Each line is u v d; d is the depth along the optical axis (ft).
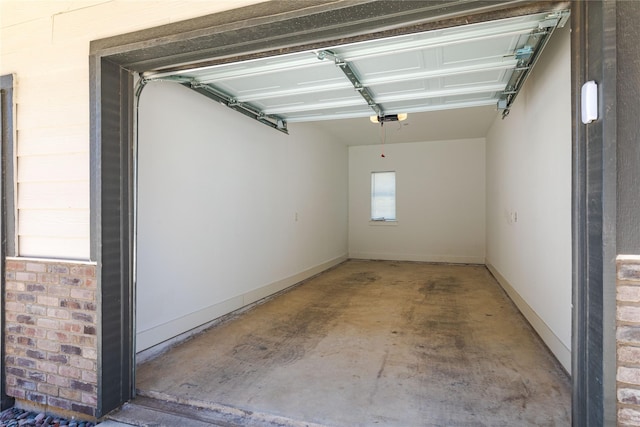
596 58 4.29
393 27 5.62
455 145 25.57
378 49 7.96
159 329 10.09
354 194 27.76
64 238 7.34
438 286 18.11
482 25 7.00
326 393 7.63
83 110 7.14
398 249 26.99
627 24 4.12
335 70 9.40
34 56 7.55
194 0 6.15
